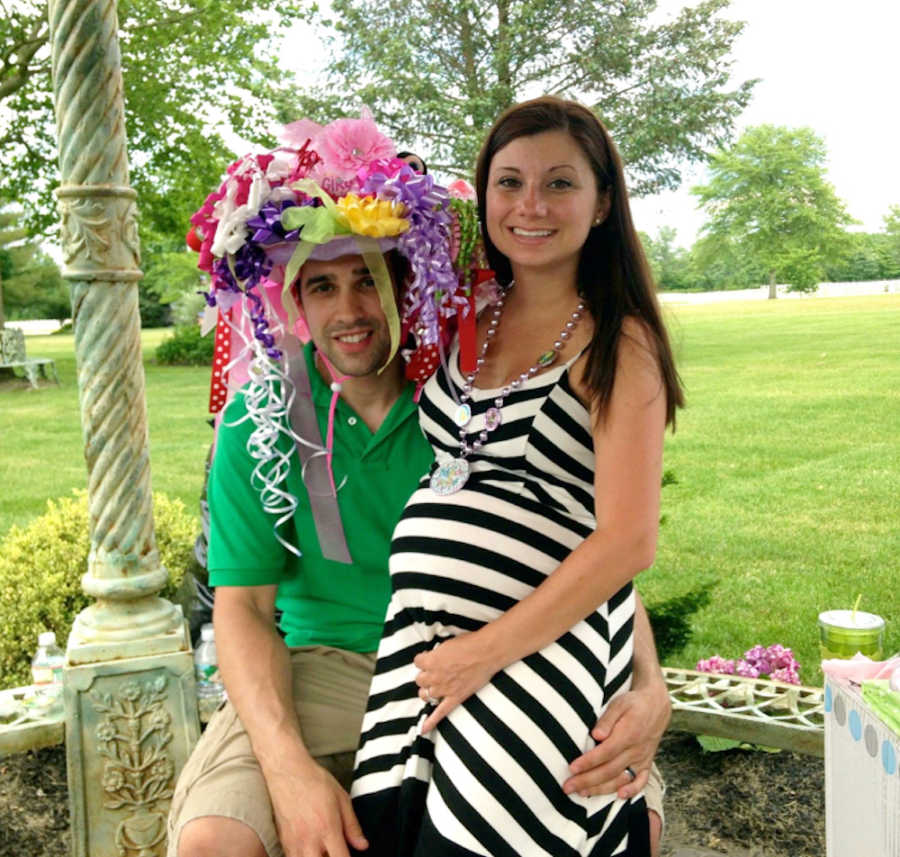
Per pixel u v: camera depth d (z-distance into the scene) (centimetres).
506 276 193
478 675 154
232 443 192
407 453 192
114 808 255
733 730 286
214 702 278
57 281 4888
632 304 172
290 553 200
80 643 253
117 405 251
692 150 1150
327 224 167
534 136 170
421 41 1102
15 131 1780
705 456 863
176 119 1758
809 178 3222
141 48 1639
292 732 170
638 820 167
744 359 1602
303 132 180
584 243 177
